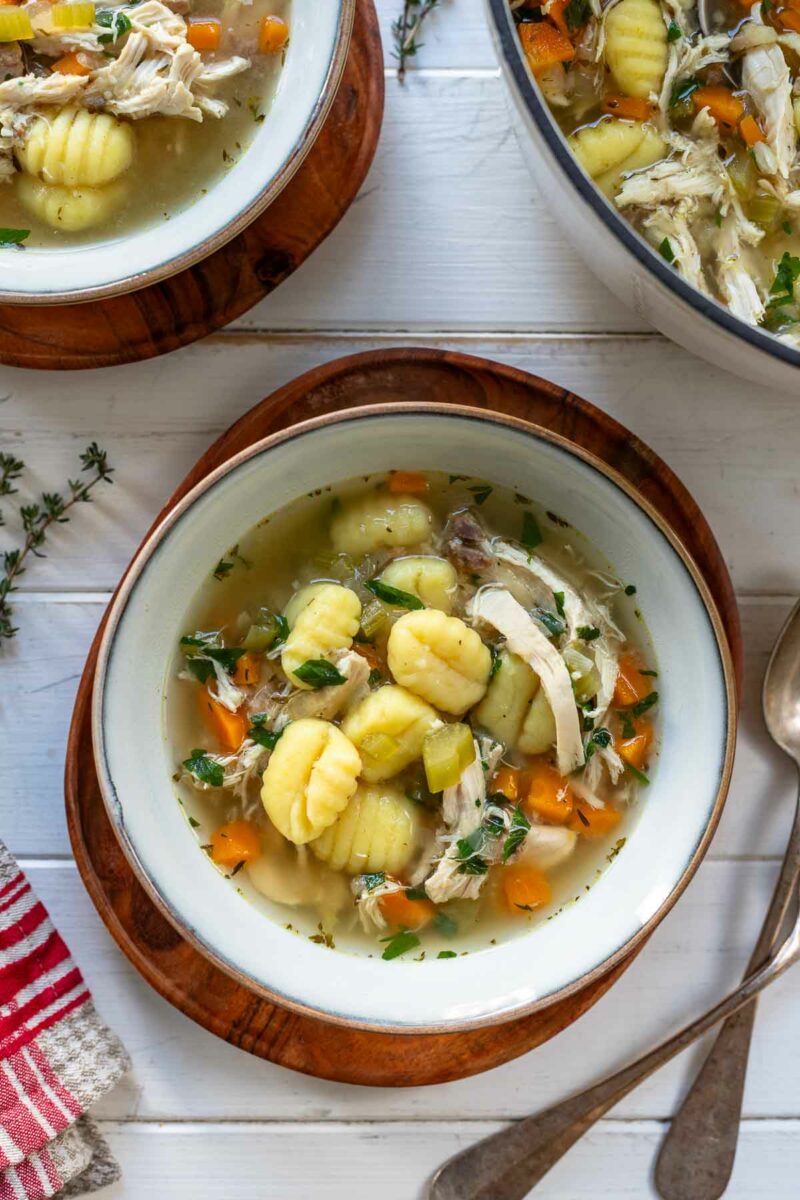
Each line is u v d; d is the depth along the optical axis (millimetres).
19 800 608
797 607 611
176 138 578
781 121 562
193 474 585
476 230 611
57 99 569
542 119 516
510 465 574
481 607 579
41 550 613
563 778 583
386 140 608
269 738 574
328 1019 546
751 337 524
